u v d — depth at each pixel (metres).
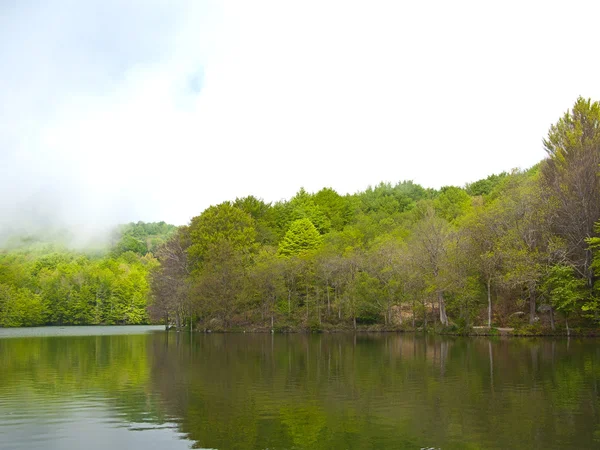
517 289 63.12
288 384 25.69
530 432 16.19
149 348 49.06
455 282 59.31
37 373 30.75
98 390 24.48
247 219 92.50
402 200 136.25
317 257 77.81
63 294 132.38
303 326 75.88
